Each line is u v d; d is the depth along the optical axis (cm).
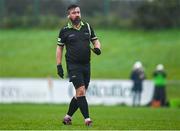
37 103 8069
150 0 12938
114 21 13450
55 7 13612
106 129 3167
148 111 6012
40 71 11288
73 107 3459
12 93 8206
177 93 9462
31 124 3612
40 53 12388
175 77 10906
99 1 13462
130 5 13312
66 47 3347
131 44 12625
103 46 12575
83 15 13500
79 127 3281
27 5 13638
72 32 3328
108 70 11300
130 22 13388
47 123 3669
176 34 12950
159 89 8019
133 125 3550
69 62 3322
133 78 8038
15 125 3531
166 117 4722
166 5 12762
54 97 8169
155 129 3288
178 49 12225
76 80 3294
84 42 3325
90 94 8056
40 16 13662
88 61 3338
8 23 13762
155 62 11719
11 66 11606
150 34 13100
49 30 13612
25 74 11138
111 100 8075
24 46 12825
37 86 8194
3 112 5581
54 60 11962
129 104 8062
